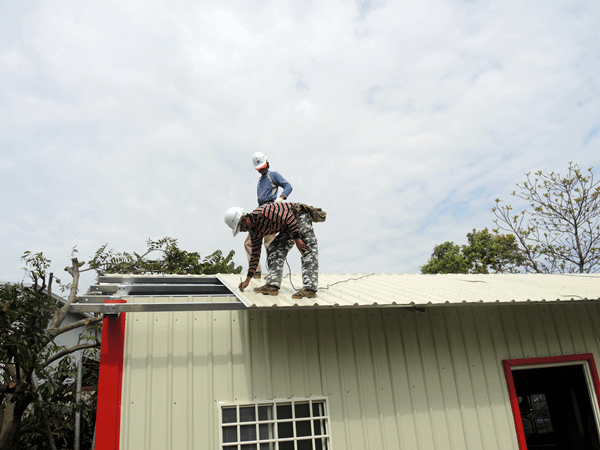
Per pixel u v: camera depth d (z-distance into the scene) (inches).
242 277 238.5
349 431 188.1
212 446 168.6
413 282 262.2
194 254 513.0
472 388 216.4
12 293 262.1
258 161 229.0
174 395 170.9
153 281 203.5
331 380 193.3
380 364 204.2
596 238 693.3
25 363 236.7
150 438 163.2
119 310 156.9
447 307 228.1
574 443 273.1
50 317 272.8
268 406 181.6
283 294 192.7
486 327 231.1
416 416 201.5
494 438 210.4
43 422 282.4
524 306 243.4
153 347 174.7
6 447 245.9
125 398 165.2
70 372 326.3
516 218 760.3
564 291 237.3
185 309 161.5
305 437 180.9
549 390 309.1
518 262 778.8
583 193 697.6
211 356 180.2
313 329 199.0
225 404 174.4
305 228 195.9
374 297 192.2
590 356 243.6
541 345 238.1
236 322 188.2
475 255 871.1
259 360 185.3
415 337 215.5
